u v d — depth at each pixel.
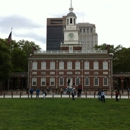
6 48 75.12
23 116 22.95
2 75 72.12
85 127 17.69
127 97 50.38
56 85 82.69
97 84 82.50
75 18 99.31
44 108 29.52
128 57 97.50
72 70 83.12
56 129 16.91
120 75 85.31
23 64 104.06
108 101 39.94
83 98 47.12
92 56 84.62
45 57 83.94
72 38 97.31
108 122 19.81
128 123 19.41
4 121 20.14
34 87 82.62
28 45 119.75
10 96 53.50
